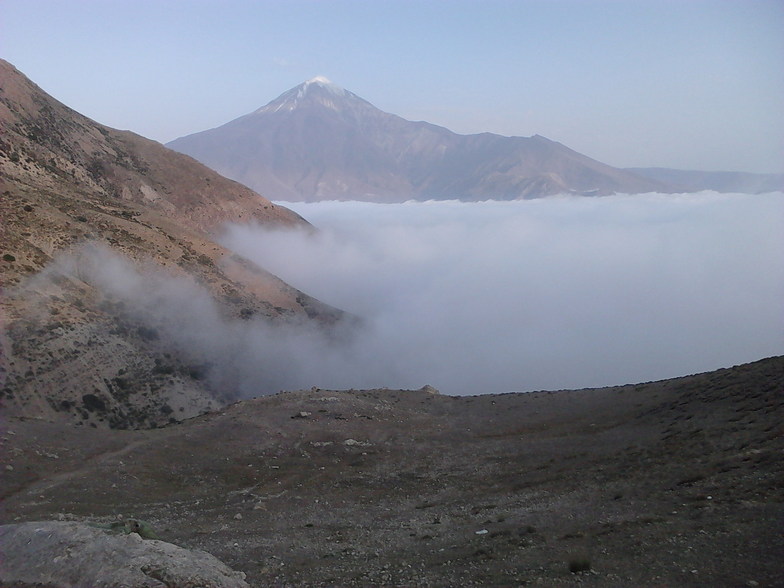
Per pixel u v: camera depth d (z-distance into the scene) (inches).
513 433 1188.5
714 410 957.2
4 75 3671.3
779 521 477.1
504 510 703.7
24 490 852.6
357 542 642.2
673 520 533.3
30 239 2094.0
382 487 916.0
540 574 459.2
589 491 713.6
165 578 412.2
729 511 524.4
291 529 722.2
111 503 838.5
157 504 850.8
